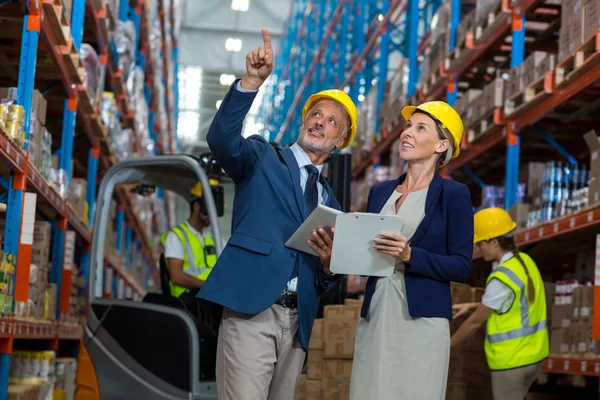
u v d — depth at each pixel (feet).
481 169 30.81
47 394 18.48
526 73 22.00
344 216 9.50
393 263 9.77
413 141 10.53
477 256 23.16
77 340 25.52
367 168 43.16
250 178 10.95
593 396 23.45
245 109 10.21
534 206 22.43
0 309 14.52
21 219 15.88
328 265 10.54
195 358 16.11
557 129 24.66
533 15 25.00
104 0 23.76
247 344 10.53
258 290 10.46
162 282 18.78
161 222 62.59
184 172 18.25
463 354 16.49
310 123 11.30
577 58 18.25
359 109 43.16
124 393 16.52
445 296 10.05
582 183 21.30
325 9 63.41
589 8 17.97
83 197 24.70
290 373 11.10
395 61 65.82
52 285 19.92
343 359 16.46
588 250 23.17
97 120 24.75
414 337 9.91
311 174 11.23
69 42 19.08
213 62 94.12
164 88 62.64
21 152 15.67
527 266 15.70
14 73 21.94
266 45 9.95
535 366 15.37
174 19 63.77
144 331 16.63
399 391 9.86
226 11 93.71
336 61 57.52
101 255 17.92
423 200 10.39
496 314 15.44
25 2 16.38
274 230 10.72
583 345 18.35
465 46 27.40
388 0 42.52
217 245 16.33
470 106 26.05
